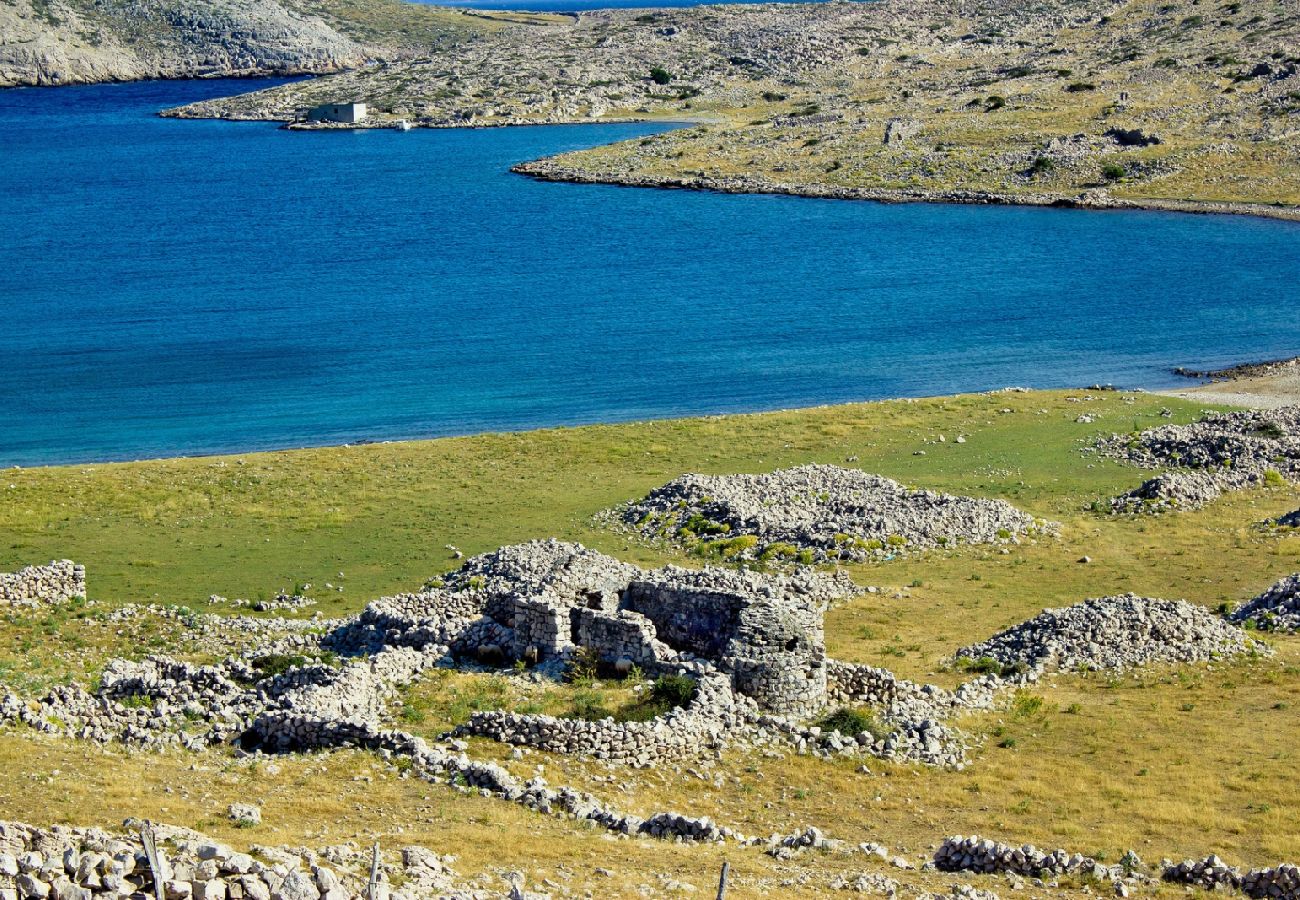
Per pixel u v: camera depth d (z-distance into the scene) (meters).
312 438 122.81
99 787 38.19
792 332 160.38
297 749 44.34
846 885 35.47
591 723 45.28
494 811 39.19
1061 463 97.56
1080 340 153.38
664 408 130.75
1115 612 61.06
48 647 59.12
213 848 28.67
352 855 33.00
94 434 125.00
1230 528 82.12
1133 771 47.31
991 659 59.41
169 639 60.69
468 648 55.19
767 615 50.53
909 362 145.88
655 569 59.06
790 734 47.72
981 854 38.12
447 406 133.00
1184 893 36.50
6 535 84.31
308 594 73.00
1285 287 176.62
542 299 181.50
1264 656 59.47
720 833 39.12
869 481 88.62
